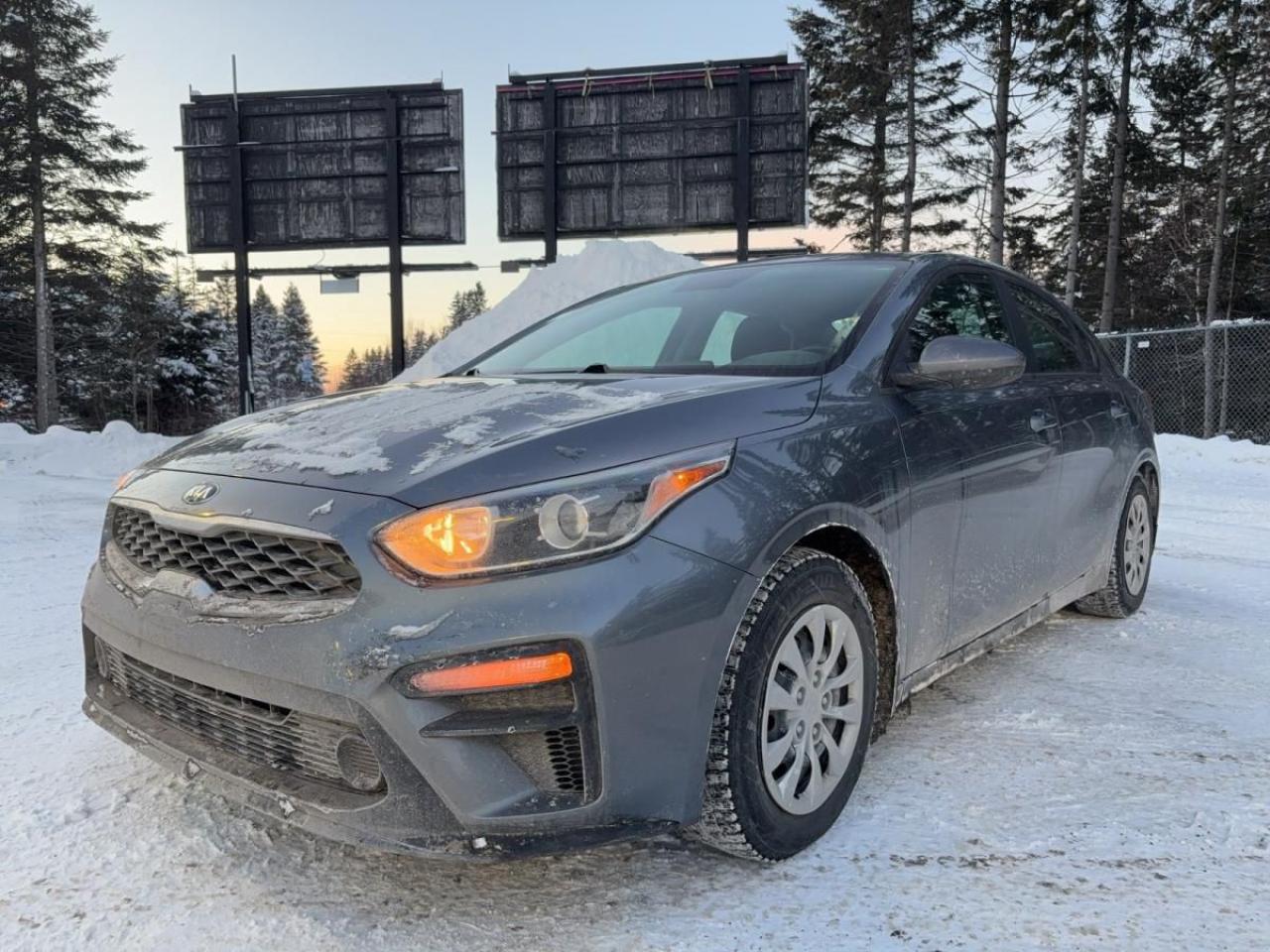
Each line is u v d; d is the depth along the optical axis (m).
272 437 2.14
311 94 20.66
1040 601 3.18
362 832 1.67
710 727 1.82
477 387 2.47
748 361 2.54
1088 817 2.18
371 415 2.21
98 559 2.26
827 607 2.08
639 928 1.76
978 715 2.86
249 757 1.88
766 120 19.56
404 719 1.62
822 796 2.07
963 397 2.69
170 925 1.77
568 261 17.14
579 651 1.66
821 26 33.16
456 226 20.50
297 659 1.68
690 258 17.58
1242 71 24.02
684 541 1.78
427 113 20.39
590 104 20.16
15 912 1.81
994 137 21.12
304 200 20.88
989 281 3.23
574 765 1.71
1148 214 32.31
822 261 3.13
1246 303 32.91
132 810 2.25
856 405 2.31
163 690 2.04
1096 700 2.98
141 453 11.68
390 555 1.66
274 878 1.95
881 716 2.32
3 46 30.38
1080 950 1.66
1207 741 2.64
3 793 2.34
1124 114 22.91
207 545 1.89
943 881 1.91
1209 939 1.68
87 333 37.12
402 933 1.75
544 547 1.68
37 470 10.63
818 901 1.84
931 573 2.45
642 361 2.81
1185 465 10.95
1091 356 3.85
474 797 1.64
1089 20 19.98
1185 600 4.38
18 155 30.58
